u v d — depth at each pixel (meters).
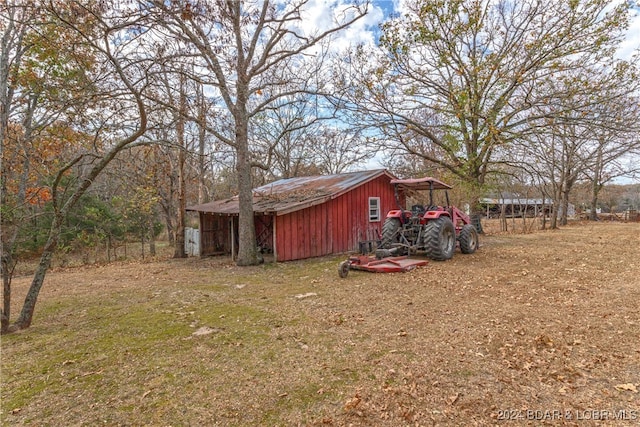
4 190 6.14
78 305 5.49
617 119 11.36
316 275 7.29
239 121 8.96
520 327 3.84
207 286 6.65
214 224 12.41
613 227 18.23
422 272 6.96
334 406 2.45
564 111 11.93
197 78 7.27
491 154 14.46
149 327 4.26
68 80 6.88
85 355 3.47
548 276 6.32
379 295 5.35
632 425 2.19
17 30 8.98
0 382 2.95
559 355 3.15
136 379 2.93
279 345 3.55
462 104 12.68
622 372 2.83
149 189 12.41
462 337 3.61
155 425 2.30
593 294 5.05
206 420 2.34
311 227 10.14
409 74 13.56
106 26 4.86
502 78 12.85
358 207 11.44
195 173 18.27
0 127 6.46
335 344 3.53
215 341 3.72
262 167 9.73
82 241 11.48
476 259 8.38
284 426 2.25
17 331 4.25
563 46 11.77
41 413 2.48
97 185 14.01
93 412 2.47
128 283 7.26
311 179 14.01
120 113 6.98
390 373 2.89
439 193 15.25
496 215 35.09
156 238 21.14
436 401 2.48
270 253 11.34
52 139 9.11
